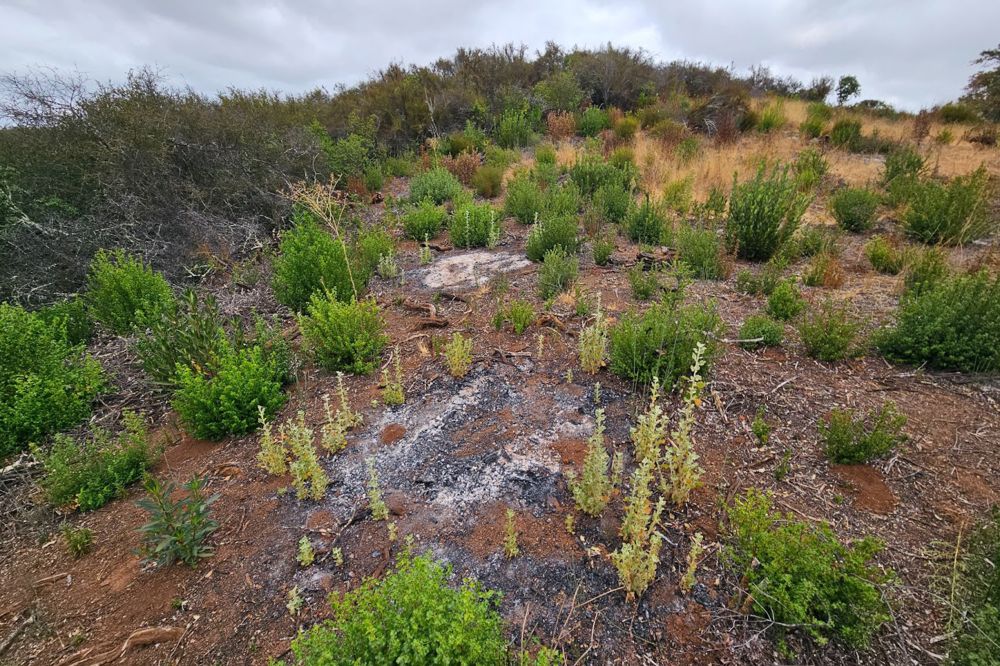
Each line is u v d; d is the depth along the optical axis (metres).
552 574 2.34
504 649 1.80
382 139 13.67
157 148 7.37
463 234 7.30
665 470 2.92
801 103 16.64
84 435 3.75
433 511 2.72
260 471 3.15
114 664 2.12
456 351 3.87
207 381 3.69
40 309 5.54
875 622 1.94
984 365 3.59
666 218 7.08
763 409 3.25
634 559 2.18
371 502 2.75
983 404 3.37
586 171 9.23
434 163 11.76
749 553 2.18
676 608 2.19
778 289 4.58
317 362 4.35
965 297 3.71
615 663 2.00
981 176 6.46
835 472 2.89
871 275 5.53
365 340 4.22
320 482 2.86
